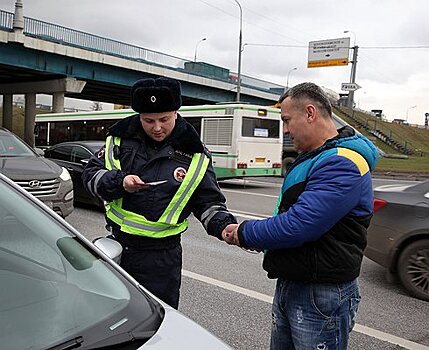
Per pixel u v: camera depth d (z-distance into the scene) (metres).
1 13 25.52
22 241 2.17
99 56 29.62
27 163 7.36
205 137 15.47
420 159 39.12
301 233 2.13
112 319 1.86
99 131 19.00
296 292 2.32
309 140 2.31
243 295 4.97
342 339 2.35
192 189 2.60
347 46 44.97
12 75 32.53
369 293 5.20
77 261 2.15
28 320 1.79
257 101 42.62
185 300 4.78
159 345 1.75
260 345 3.84
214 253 6.72
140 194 2.55
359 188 2.17
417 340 4.08
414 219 5.02
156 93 2.46
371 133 53.91
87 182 2.65
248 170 15.00
